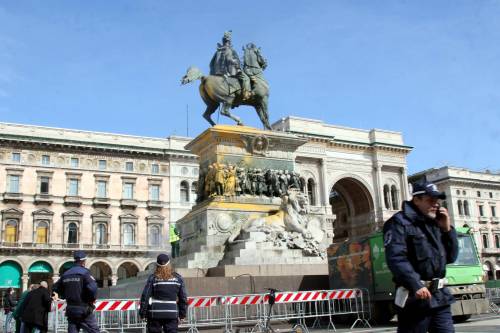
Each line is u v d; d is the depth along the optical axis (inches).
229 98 837.8
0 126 2509.8
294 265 696.4
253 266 673.0
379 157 3073.3
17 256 2434.8
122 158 2714.1
